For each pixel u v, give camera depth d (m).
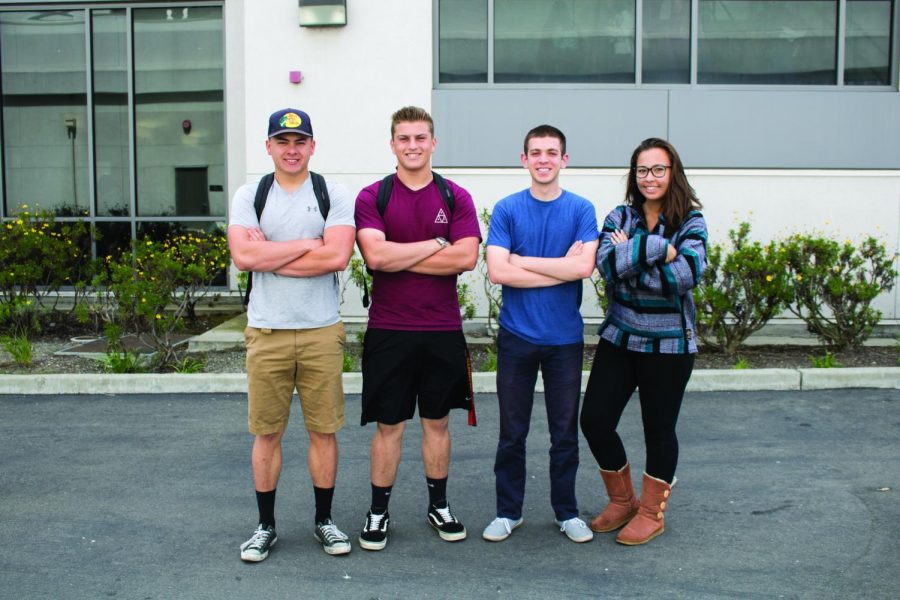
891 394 6.54
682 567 3.59
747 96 8.84
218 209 10.88
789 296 7.36
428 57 8.88
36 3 10.61
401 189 3.73
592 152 8.91
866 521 4.07
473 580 3.48
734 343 7.68
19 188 11.05
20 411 6.15
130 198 10.91
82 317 7.79
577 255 3.73
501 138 8.91
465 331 8.73
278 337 3.64
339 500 4.40
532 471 4.87
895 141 8.85
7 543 3.83
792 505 4.29
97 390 6.68
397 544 3.85
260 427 3.67
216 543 3.85
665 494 3.84
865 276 8.43
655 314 3.67
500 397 3.90
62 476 4.75
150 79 10.80
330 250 3.61
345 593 3.36
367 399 3.75
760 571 3.54
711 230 8.92
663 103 8.87
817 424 5.74
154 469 4.88
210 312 9.98
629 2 8.98
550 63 9.05
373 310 3.80
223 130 10.77
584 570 3.57
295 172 3.65
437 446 3.88
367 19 8.86
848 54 9.04
